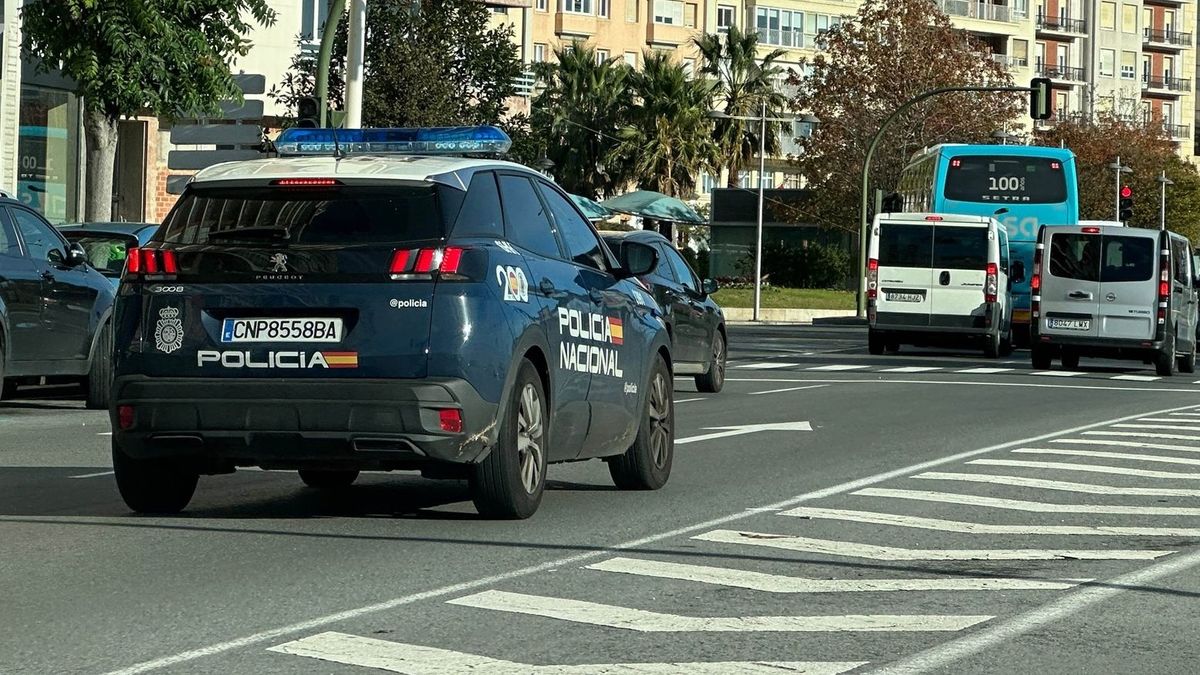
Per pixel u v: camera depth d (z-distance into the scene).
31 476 12.26
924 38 72.62
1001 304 34.94
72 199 36.66
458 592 7.69
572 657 6.36
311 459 9.38
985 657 6.49
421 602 7.45
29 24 25.97
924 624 7.09
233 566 8.34
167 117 27.06
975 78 72.50
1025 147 38.94
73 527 9.62
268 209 9.49
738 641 6.70
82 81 25.91
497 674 6.07
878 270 34.69
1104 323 30.06
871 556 8.90
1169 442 15.79
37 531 9.47
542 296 9.96
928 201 40.28
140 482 9.98
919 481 12.30
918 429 16.81
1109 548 9.31
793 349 36.06
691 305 21.45
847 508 10.77
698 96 79.94
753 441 15.41
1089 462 13.85
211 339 9.33
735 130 84.81
